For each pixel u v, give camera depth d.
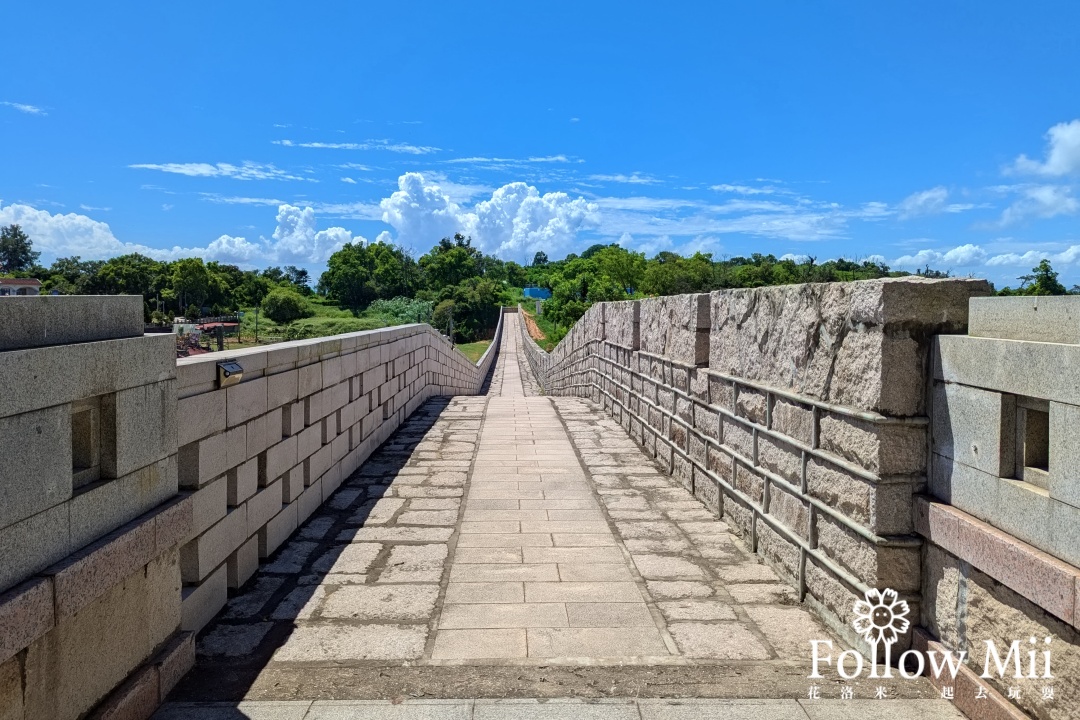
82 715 2.57
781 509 4.62
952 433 3.17
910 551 3.39
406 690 3.24
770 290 4.80
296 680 3.32
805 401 4.18
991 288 3.37
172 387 3.31
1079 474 2.38
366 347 8.26
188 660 3.37
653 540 5.41
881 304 3.34
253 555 4.67
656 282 72.25
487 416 11.59
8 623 2.12
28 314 2.39
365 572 4.74
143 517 3.01
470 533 5.58
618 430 10.24
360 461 7.99
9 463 2.22
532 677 3.37
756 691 3.23
